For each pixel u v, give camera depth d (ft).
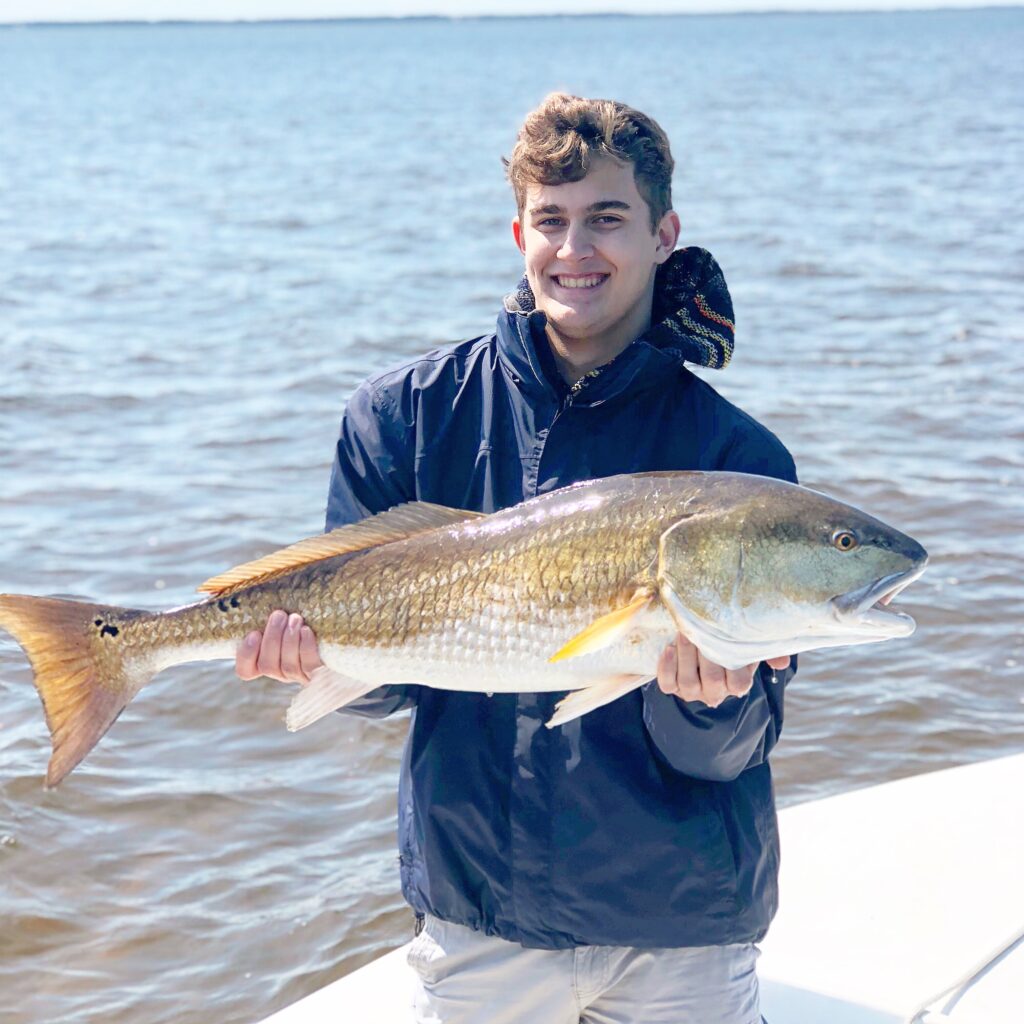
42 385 44.47
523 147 9.60
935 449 36.60
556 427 9.73
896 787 15.19
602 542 8.89
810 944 12.78
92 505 33.19
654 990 9.61
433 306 58.44
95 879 19.43
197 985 17.56
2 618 9.73
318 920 18.62
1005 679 24.66
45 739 22.33
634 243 9.54
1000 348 47.85
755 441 9.72
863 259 68.39
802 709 23.72
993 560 29.35
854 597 8.73
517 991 9.75
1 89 385.91
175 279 66.39
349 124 199.82
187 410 41.93
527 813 9.47
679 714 8.93
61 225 88.38
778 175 113.09
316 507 33.09
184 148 156.97
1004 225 80.23
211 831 20.49
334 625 9.45
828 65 433.89
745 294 59.82
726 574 8.67
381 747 22.56
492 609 9.12
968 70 373.40
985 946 12.66
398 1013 12.14
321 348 50.06
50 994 17.34
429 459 9.96
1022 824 14.38
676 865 9.38
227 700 23.62
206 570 29.50
